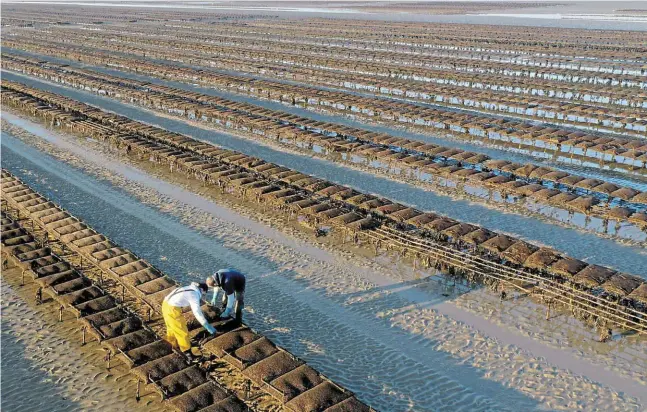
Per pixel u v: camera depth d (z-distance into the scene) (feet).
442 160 153.58
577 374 74.79
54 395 70.54
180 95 227.40
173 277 97.19
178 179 142.41
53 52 352.90
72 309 81.30
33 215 111.45
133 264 92.73
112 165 152.56
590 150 162.71
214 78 260.21
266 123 180.86
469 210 125.29
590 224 118.01
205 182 139.23
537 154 162.40
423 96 236.02
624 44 365.40
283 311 88.22
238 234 113.19
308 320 86.07
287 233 113.50
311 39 429.38
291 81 271.90
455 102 225.97
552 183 136.46
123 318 79.41
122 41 425.28
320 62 311.47
